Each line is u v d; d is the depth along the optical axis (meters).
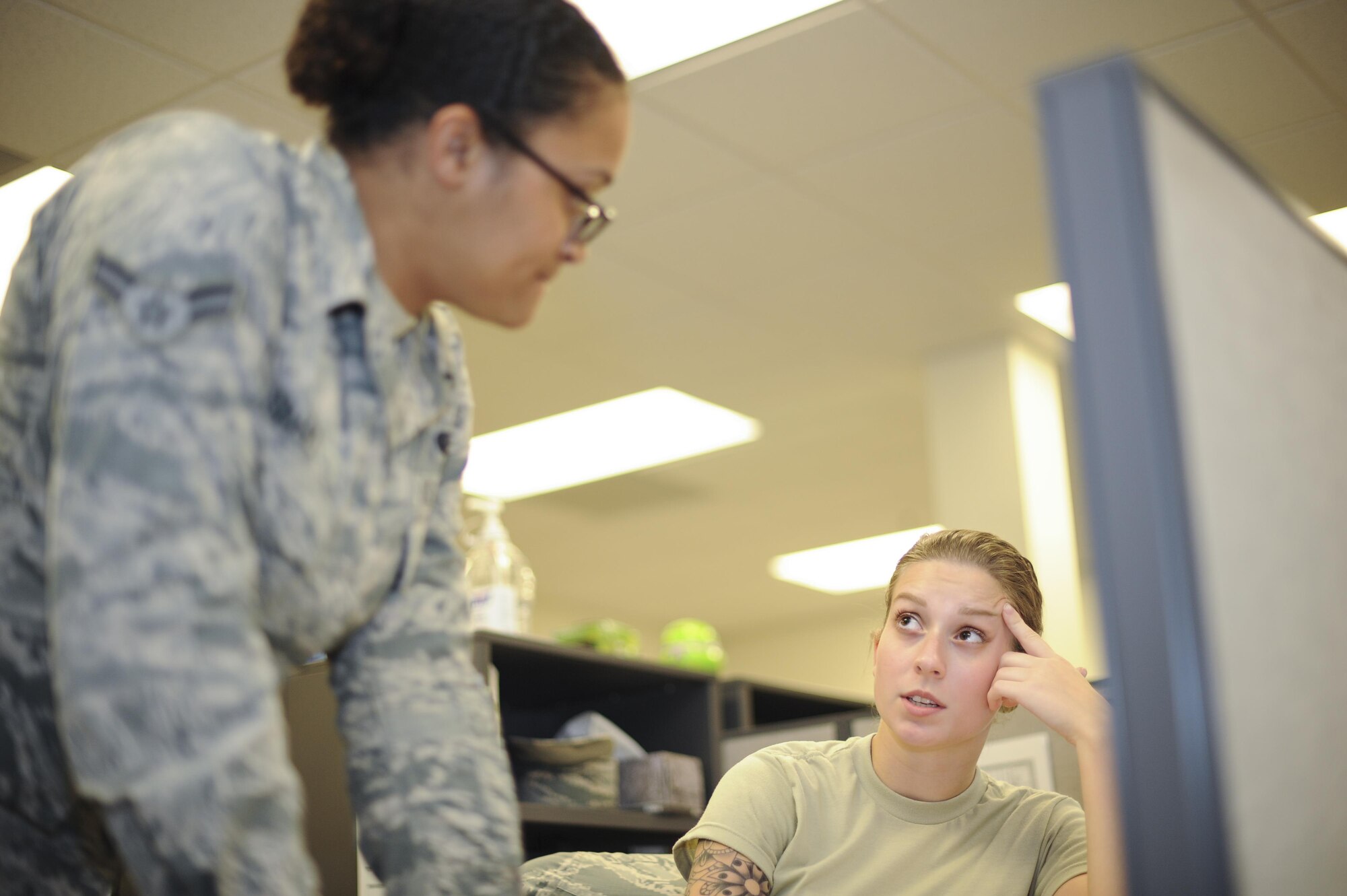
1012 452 4.79
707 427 5.71
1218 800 0.53
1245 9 3.03
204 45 3.04
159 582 0.67
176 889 0.67
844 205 3.89
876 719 2.79
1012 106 3.41
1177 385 0.55
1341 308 0.74
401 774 0.98
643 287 4.36
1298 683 0.62
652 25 3.09
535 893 1.65
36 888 0.86
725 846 1.38
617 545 7.44
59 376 0.73
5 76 3.11
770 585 8.41
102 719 0.66
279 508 0.81
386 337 0.89
